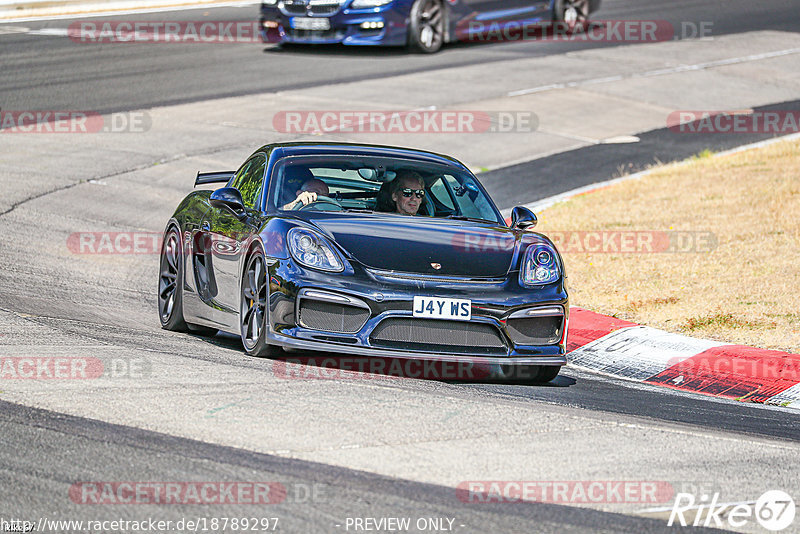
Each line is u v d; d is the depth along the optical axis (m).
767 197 48.56
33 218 45.19
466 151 59.94
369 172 28.98
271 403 20.56
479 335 24.39
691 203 48.78
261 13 82.31
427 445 18.66
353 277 23.94
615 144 63.09
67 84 72.44
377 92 71.44
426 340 24.11
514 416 21.02
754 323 32.12
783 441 21.61
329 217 26.36
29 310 29.66
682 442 20.25
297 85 73.06
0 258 37.75
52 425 18.77
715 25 100.06
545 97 72.19
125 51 84.31
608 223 46.06
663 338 31.34
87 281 36.22
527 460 18.31
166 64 79.50
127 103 67.75
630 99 73.00
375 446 18.39
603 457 18.83
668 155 60.88
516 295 24.58
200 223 29.30
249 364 24.23
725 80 79.19
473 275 24.73
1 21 99.50
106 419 19.20
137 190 51.12
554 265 25.83
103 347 25.12
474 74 77.75
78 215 46.53
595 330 32.50
